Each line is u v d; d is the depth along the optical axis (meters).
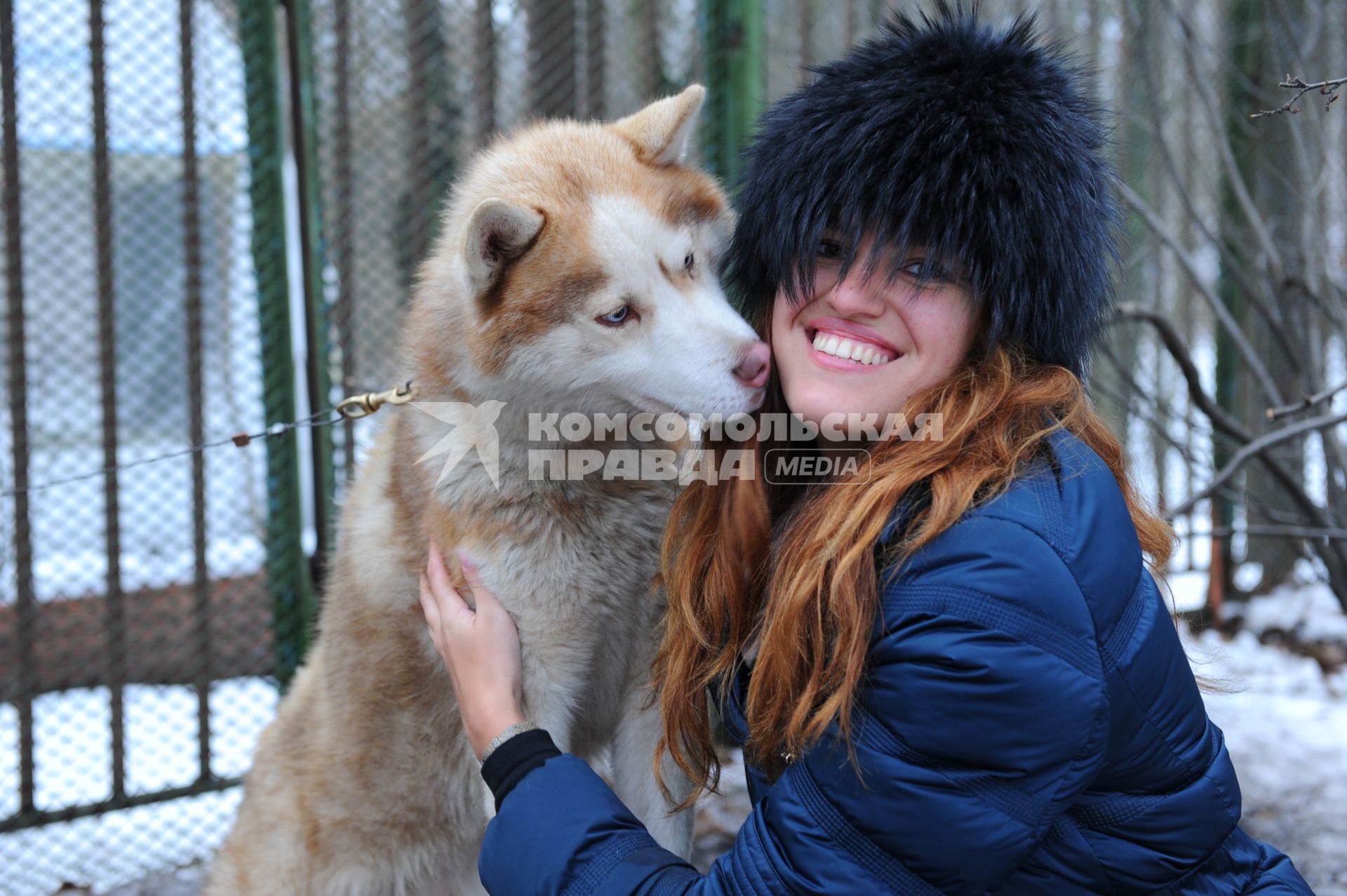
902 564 1.18
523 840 1.35
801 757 1.21
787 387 1.47
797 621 1.26
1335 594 3.36
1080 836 1.21
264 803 2.17
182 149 2.76
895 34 1.46
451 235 1.89
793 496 1.65
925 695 1.11
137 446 2.90
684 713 1.58
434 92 3.09
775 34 3.55
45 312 2.76
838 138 1.35
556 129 1.94
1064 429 1.32
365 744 2.03
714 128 3.23
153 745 2.97
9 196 2.63
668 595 1.66
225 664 3.07
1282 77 3.33
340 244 2.97
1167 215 4.44
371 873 2.11
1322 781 2.99
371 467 2.15
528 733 1.50
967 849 1.11
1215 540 4.21
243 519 3.04
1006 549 1.13
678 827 1.88
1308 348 3.30
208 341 2.94
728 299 1.86
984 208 1.28
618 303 1.65
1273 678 3.80
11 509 2.73
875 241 1.29
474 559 1.76
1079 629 1.12
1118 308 2.71
